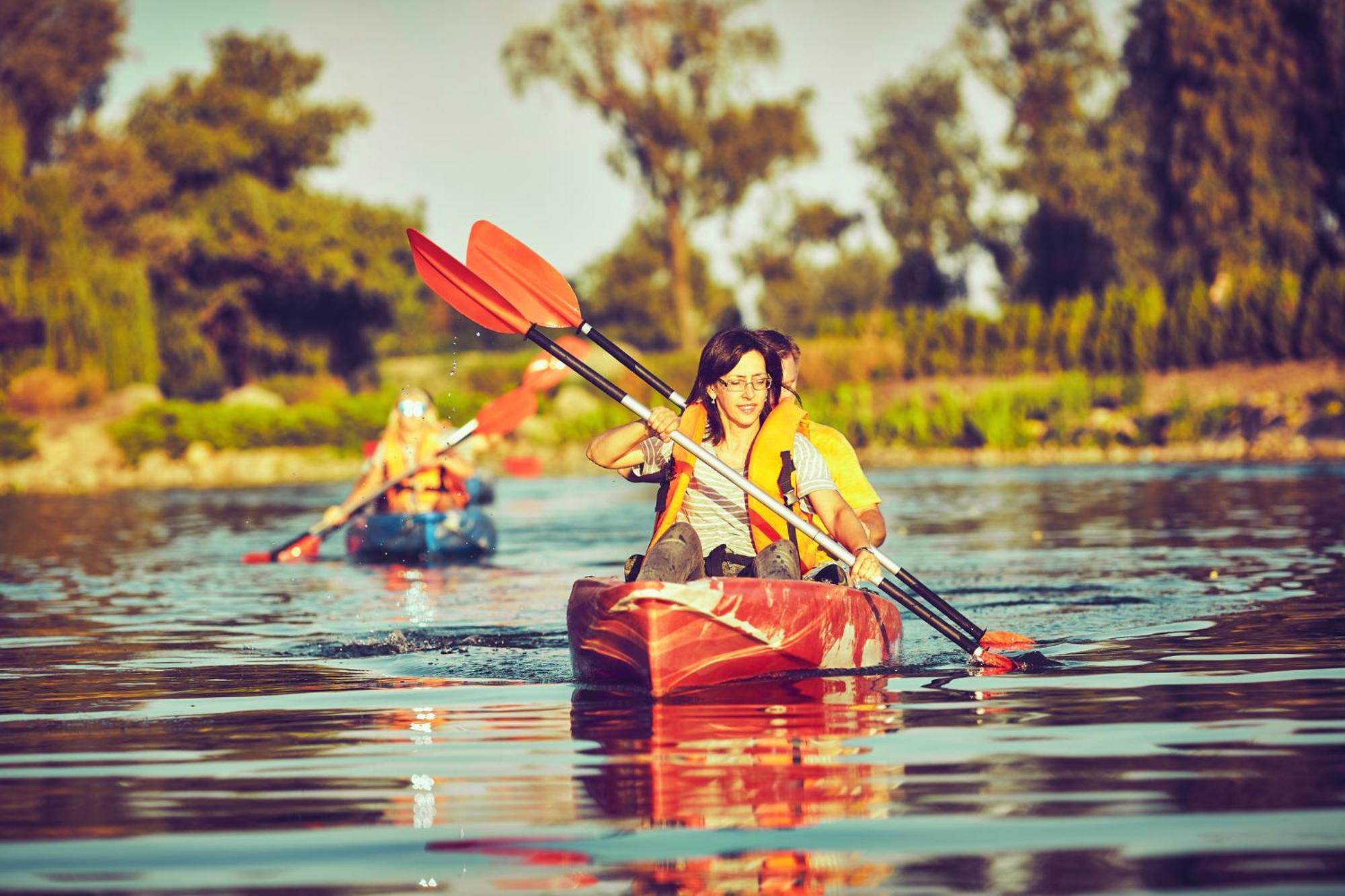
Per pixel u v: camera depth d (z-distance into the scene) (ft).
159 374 409.69
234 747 46.85
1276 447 277.64
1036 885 30.91
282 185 547.08
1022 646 64.08
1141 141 401.90
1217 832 34.45
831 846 34.17
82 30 463.42
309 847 34.94
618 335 619.67
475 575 107.24
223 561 124.77
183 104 522.88
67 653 69.67
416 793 40.11
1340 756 42.27
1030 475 237.25
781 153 499.92
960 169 497.46
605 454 63.62
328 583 103.14
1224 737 45.27
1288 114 338.54
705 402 63.00
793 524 60.49
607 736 47.47
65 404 366.84
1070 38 478.18
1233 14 336.29
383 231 538.88
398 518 122.83
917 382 380.78
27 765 44.50
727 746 45.39
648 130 492.54
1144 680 56.65
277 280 522.47
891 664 63.05
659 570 58.44
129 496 249.14
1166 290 364.38
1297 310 323.37
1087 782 39.70
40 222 383.65
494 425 125.49
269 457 335.88
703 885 31.53
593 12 490.49
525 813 37.70
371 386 558.97
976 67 485.15
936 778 40.52
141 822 37.45
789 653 58.18
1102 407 322.34
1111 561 105.19
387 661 66.13
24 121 463.01
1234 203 340.18
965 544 122.42
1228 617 74.33
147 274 494.18
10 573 114.11
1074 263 465.88
